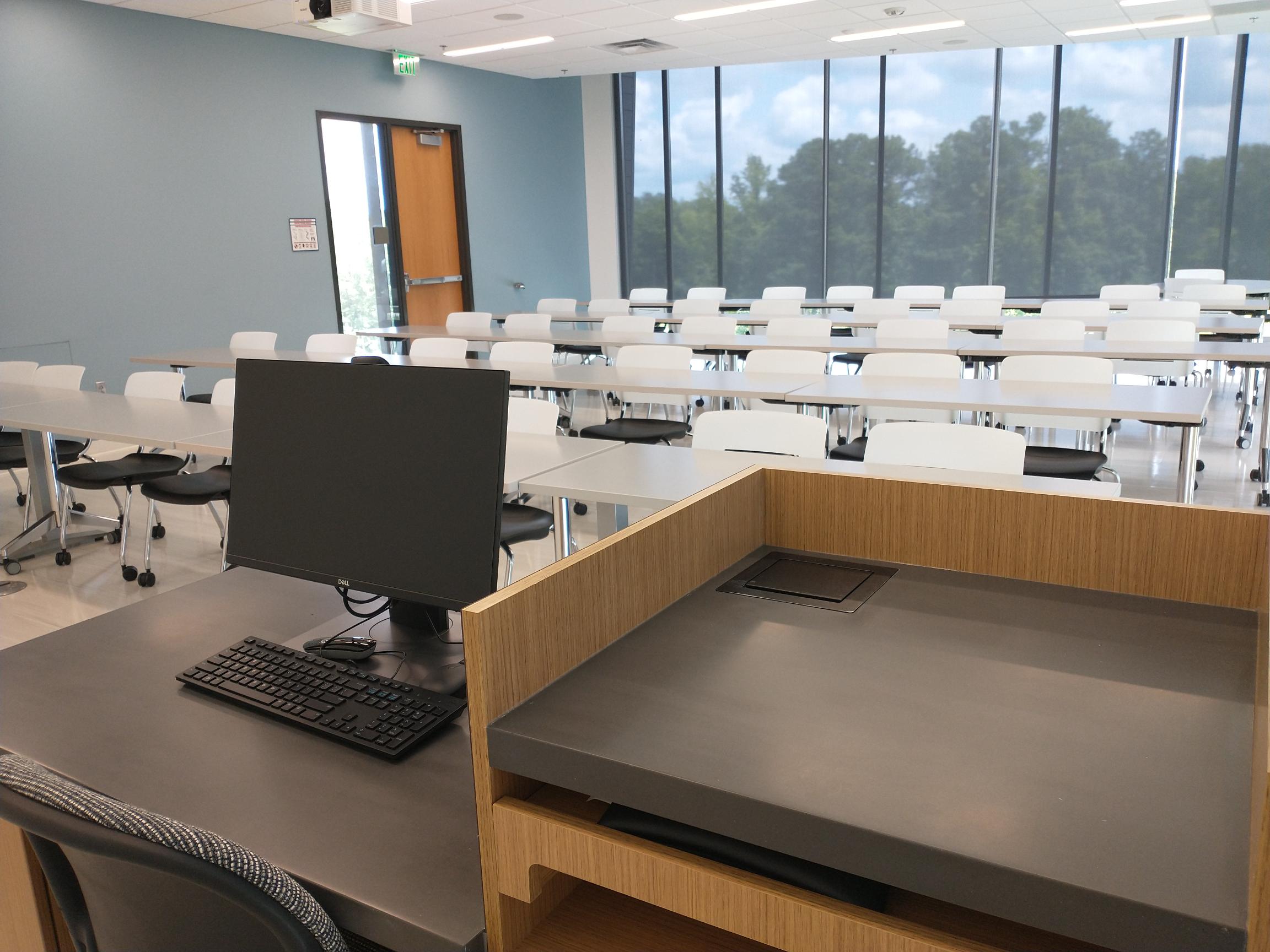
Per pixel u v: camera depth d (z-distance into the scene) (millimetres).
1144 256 9453
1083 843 706
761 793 781
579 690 975
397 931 914
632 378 4500
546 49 8398
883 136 9961
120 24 6445
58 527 4531
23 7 5930
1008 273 9875
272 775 1148
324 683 1342
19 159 5996
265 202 7531
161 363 5820
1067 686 966
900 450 2645
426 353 5750
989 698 943
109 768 1171
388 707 1270
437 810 1073
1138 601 1190
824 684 980
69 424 3719
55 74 6125
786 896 786
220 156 7168
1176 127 9094
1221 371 8023
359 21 4848
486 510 1277
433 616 1526
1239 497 4781
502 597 908
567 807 919
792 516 1417
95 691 1381
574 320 8430
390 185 8719
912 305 8016
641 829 876
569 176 10844
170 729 1264
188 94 6906
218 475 4031
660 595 1182
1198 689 953
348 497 1414
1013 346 5070
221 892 838
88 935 1116
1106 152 9344
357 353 6949
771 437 3043
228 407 4082
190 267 7043
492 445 1272
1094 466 3604
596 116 10852
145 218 6719
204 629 1597
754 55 8891
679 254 11039
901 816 747
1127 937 648
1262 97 8781
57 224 6223
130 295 6676
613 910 1000
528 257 10375
